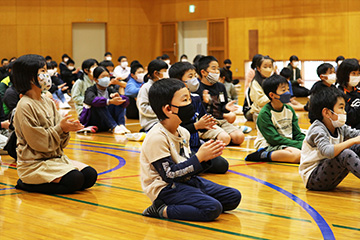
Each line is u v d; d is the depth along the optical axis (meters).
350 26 20.53
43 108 4.30
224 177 5.04
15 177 5.06
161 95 3.42
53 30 24.06
